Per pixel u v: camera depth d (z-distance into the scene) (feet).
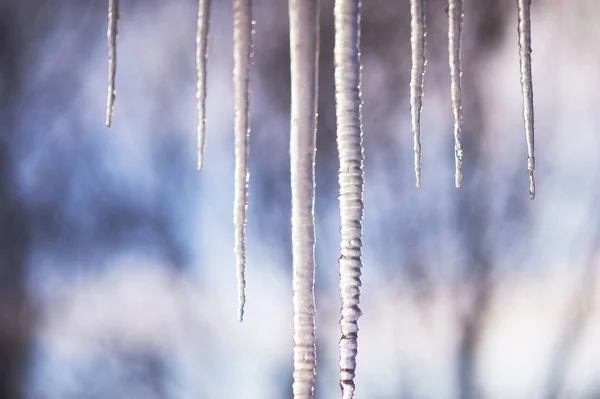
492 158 29.17
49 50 32.81
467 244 28.50
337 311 27.94
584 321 25.99
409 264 28.96
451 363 27.37
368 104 31.55
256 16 32.91
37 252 29.78
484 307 27.66
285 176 31.32
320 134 30.48
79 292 29.30
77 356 28.22
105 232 30.60
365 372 27.63
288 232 30.35
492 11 30.19
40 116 32.01
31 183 30.68
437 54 30.83
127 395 27.89
